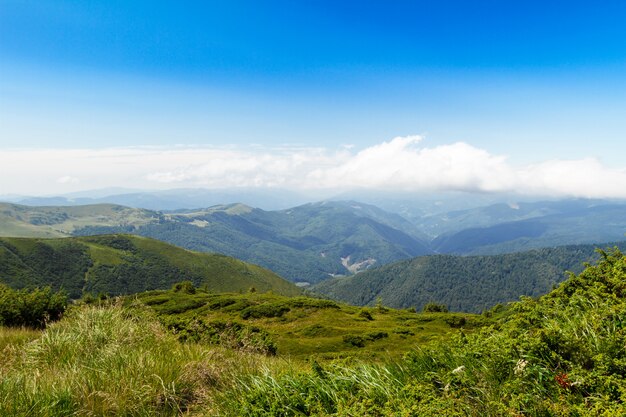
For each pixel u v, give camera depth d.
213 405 5.00
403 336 51.78
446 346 5.14
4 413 4.52
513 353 4.30
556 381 3.74
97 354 6.73
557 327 4.68
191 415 5.05
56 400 4.82
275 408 4.46
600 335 4.41
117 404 4.85
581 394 3.61
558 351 4.22
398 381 4.50
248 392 5.13
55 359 6.89
